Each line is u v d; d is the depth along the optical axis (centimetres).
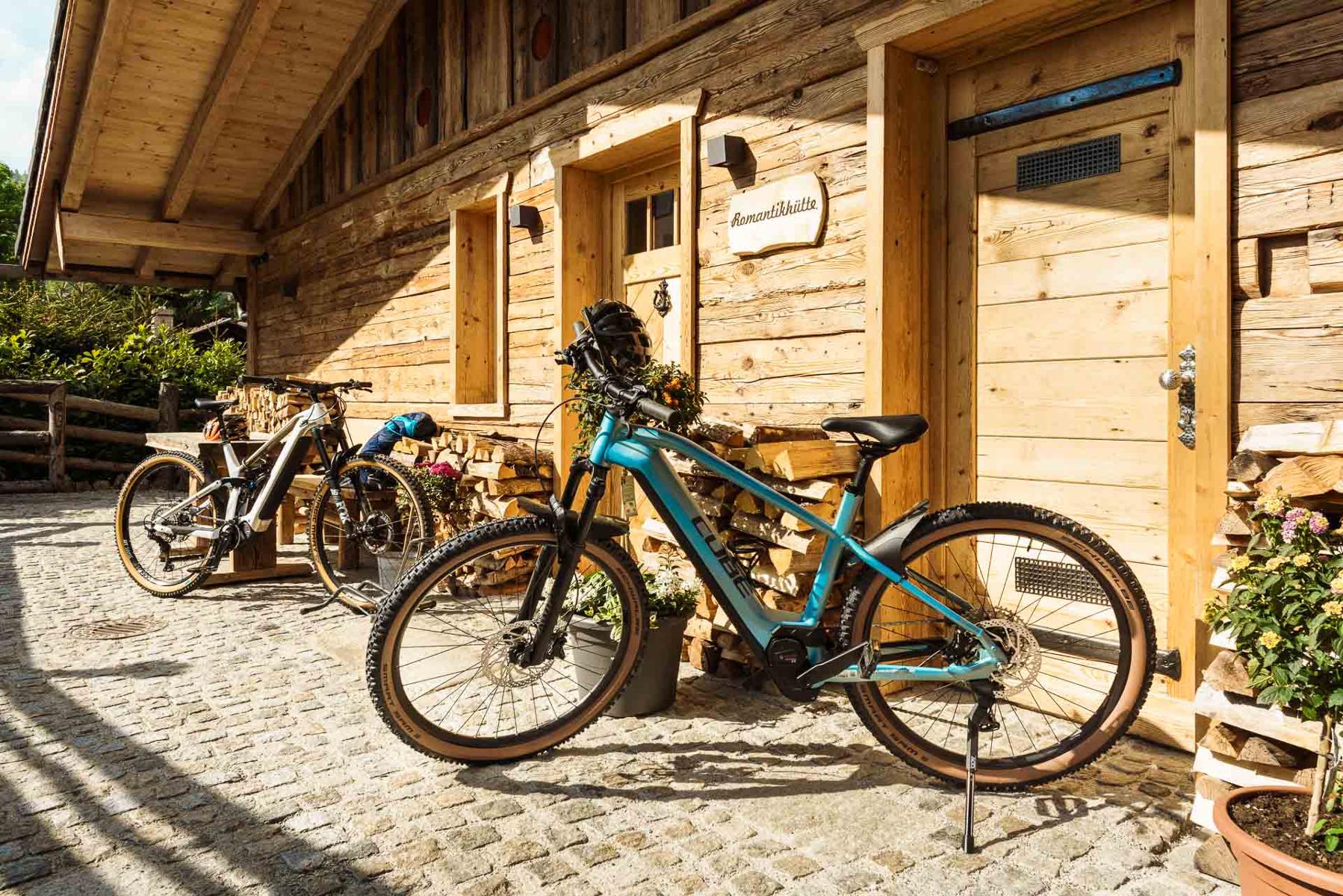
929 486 367
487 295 653
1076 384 324
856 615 266
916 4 331
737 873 220
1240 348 269
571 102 527
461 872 219
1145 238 303
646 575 338
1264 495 215
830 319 382
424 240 684
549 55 546
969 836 230
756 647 275
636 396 266
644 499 412
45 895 208
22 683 360
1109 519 316
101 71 703
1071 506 326
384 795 261
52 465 1099
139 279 1107
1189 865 223
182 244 935
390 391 738
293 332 916
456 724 320
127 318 1606
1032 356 336
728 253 430
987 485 352
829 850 231
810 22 385
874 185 350
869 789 266
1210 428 273
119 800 256
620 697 324
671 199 500
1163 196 298
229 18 685
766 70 406
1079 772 279
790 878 218
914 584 264
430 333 679
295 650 409
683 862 225
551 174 546
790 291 400
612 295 540
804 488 332
